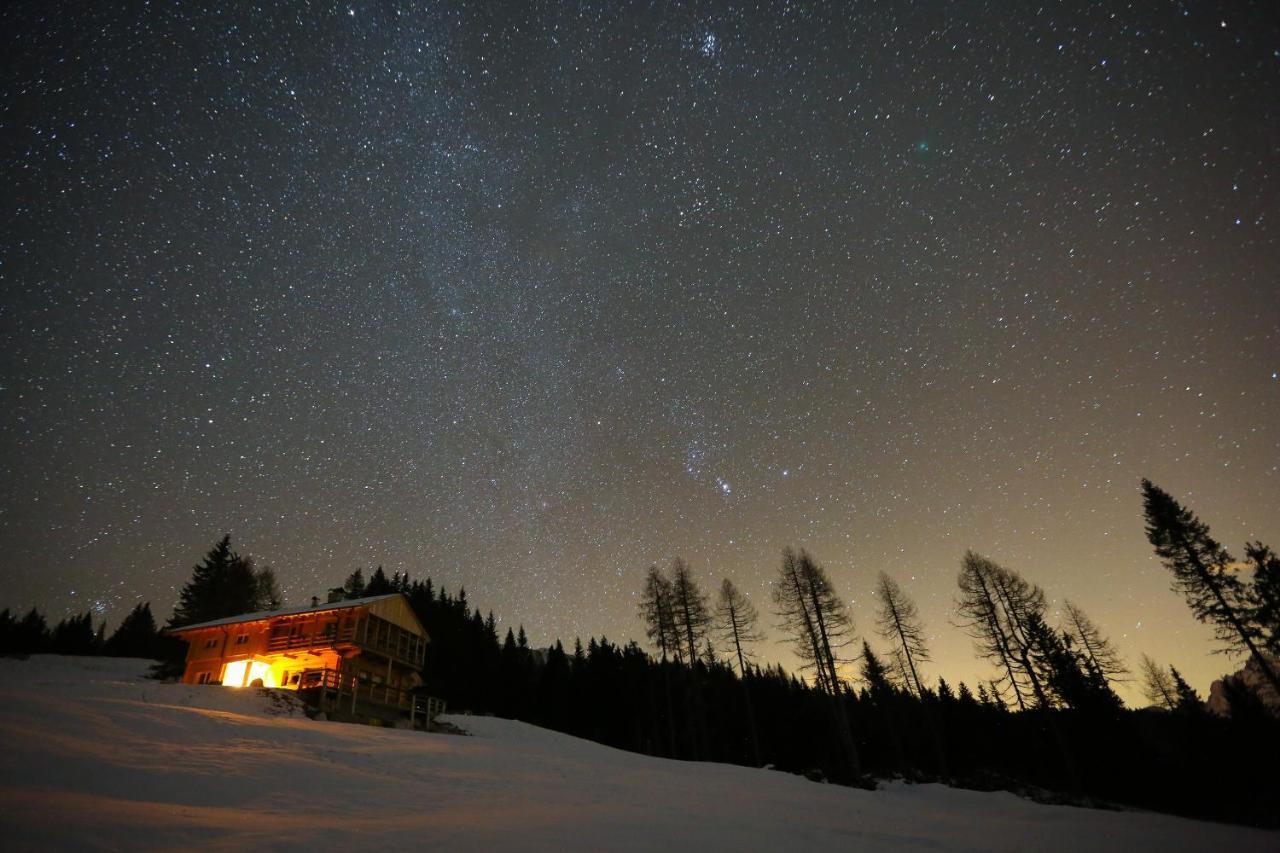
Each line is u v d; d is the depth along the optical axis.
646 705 54.97
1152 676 48.31
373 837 9.47
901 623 42.53
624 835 11.52
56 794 9.41
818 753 44.78
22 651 53.69
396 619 37.03
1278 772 29.05
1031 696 35.81
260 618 35.03
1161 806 29.81
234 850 7.89
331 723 25.05
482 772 18.64
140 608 71.69
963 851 14.08
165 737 15.52
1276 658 29.69
